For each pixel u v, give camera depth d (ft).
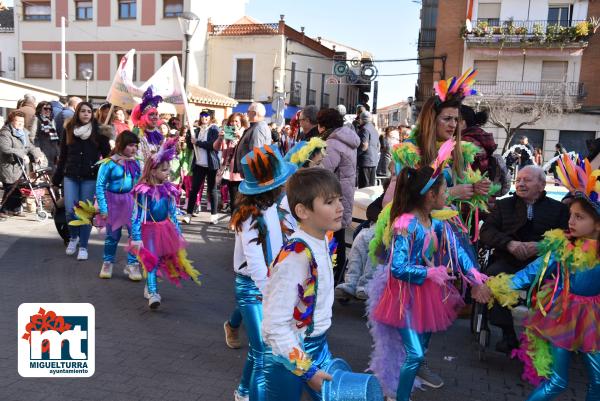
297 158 12.21
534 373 11.30
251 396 9.84
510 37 95.71
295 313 7.54
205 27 103.04
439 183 10.74
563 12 96.22
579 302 10.39
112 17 104.47
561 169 10.96
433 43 109.29
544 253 11.08
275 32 99.30
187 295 19.26
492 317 14.03
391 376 11.38
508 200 14.52
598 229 10.25
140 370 13.05
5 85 47.29
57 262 22.48
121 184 19.77
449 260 11.33
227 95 102.37
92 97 107.24
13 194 31.35
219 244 27.61
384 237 11.30
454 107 12.35
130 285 19.83
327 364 7.90
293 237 7.87
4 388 11.87
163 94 32.09
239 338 15.20
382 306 11.03
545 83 96.12
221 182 37.45
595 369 10.25
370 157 32.81
